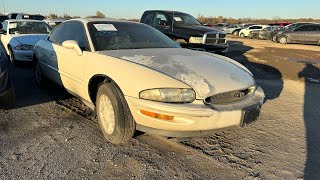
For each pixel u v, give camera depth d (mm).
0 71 4129
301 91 6234
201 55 4031
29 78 6797
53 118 4277
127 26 4625
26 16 18750
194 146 3490
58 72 4723
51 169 2926
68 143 3484
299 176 2912
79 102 5035
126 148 3395
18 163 3018
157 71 3176
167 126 2990
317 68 9375
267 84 6895
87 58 3844
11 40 8414
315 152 3396
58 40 5000
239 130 3967
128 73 3219
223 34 9781
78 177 2807
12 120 4168
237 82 3322
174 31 9812
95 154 3240
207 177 2865
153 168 2996
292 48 16484
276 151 3412
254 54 13086
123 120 3248
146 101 3008
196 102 3000
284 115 4613
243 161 3180
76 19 4734
